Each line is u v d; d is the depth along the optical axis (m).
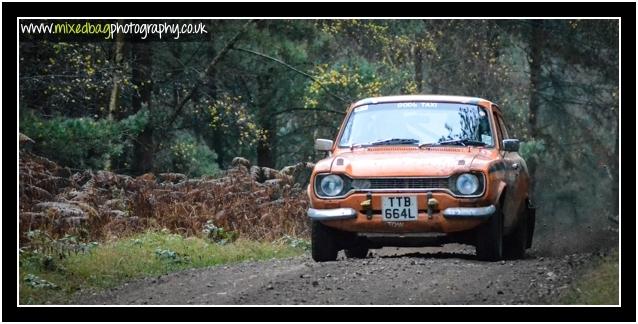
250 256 24.38
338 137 21.64
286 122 59.28
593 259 16.89
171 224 27.53
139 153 46.75
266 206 30.14
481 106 21.77
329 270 17.73
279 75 51.28
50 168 29.12
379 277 16.70
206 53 50.47
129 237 24.69
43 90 41.00
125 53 44.91
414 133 21.16
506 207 20.42
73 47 39.59
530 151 50.75
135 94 46.94
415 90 53.41
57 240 21.92
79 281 19.27
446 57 61.28
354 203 19.36
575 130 67.31
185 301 15.55
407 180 19.22
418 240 19.48
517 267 17.67
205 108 49.19
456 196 19.00
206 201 29.41
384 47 56.16
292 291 15.73
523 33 58.28
